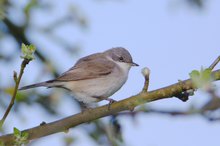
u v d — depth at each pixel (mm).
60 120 8508
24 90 11844
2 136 8195
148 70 7941
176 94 7766
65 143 8758
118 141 8820
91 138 11477
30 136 8328
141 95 7887
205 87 5523
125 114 6414
